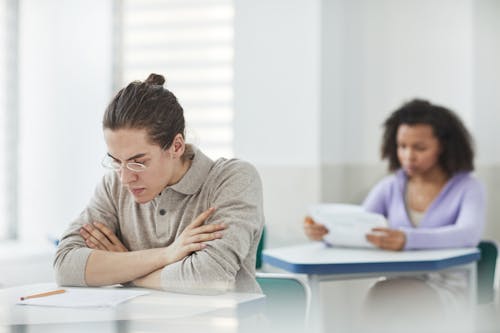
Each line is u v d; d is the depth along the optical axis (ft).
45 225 13.12
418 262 7.10
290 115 11.81
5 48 13.05
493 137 12.52
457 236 8.26
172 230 5.40
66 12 12.94
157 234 5.46
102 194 5.69
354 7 12.28
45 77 13.06
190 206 5.38
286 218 11.83
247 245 5.14
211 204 5.31
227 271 4.95
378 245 7.98
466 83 12.28
